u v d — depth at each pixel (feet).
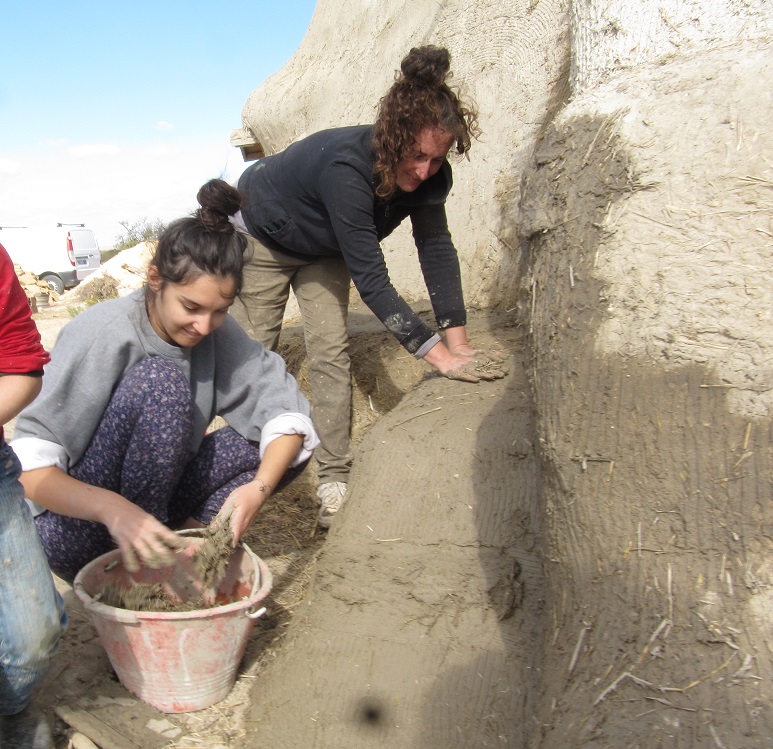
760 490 6.38
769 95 7.16
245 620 7.90
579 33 9.50
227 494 9.29
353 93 21.93
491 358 11.53
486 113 16.61
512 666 7.75
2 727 7.17
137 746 7.39
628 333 7.20
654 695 6.15
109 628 7.61
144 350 8.21
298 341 16.37
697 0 8.24
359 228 10.64
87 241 72.74
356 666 8.14
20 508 6.45
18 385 5.95
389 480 9.98
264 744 7.59
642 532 6.77
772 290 6.70
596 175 7.79
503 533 8.99
